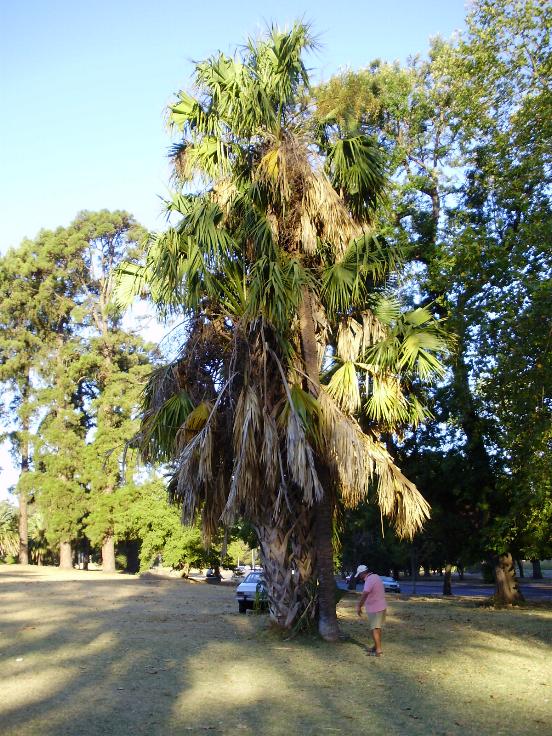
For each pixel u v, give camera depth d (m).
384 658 11.46
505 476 22.25
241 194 12.92
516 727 7.54
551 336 15.02
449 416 22.78
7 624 15.82
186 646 12.37
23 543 57.16
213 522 13.12
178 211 13.33
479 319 18.86
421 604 24.66
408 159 25.55
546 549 22.66
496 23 19.42
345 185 13.61
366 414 13.91
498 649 12.73
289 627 13.30
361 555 40.94
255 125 13.13
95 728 7.24
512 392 15.84
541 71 18.72
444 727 7.51
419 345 12.52
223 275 13.36
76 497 46.56
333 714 7.97
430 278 22.48
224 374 13.28
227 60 13.39
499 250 18.69
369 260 12.75
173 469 13.95
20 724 7.35
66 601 22.34
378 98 24.48
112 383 47.69
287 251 13.34
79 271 51.06
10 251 51.56
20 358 50.47
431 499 24.12
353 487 11.73
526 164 17.39
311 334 13.16
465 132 21.77
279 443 12.16
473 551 24.42
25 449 53.81
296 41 12.94
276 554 13.41
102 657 11.29
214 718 7.71
